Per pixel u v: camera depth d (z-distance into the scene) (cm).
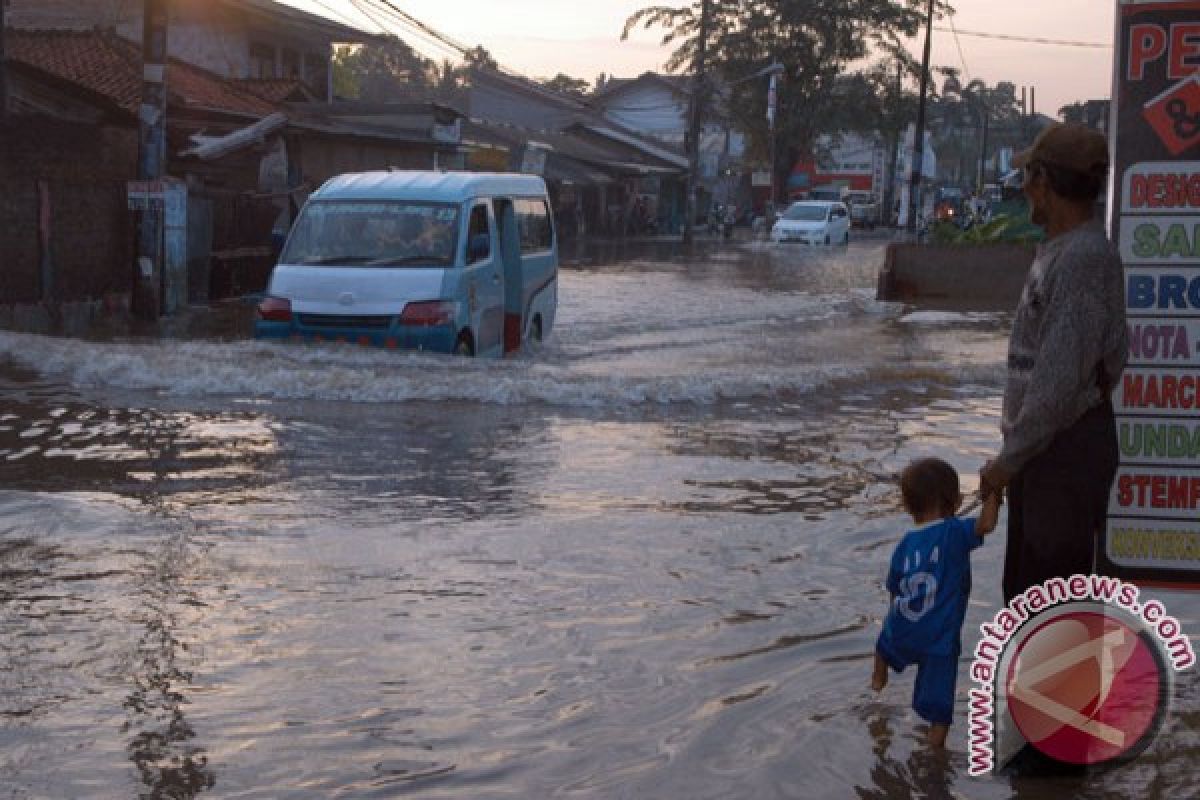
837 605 583
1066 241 400
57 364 1224
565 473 860
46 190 1816
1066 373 388
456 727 439
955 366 1468
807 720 445
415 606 570
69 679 477
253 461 874
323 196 1452
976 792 390
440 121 3706
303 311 1338
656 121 8512
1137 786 394
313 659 502
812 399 1220
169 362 1216
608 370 1441
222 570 618
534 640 528
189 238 2172
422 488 805
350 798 384
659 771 404
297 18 3922
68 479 809
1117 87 456
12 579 598
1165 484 460
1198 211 452
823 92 7269
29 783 391
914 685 447
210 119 2672
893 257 2683
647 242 5466
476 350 1407
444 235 1392
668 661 506
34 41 2694
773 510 767
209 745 421
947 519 428
